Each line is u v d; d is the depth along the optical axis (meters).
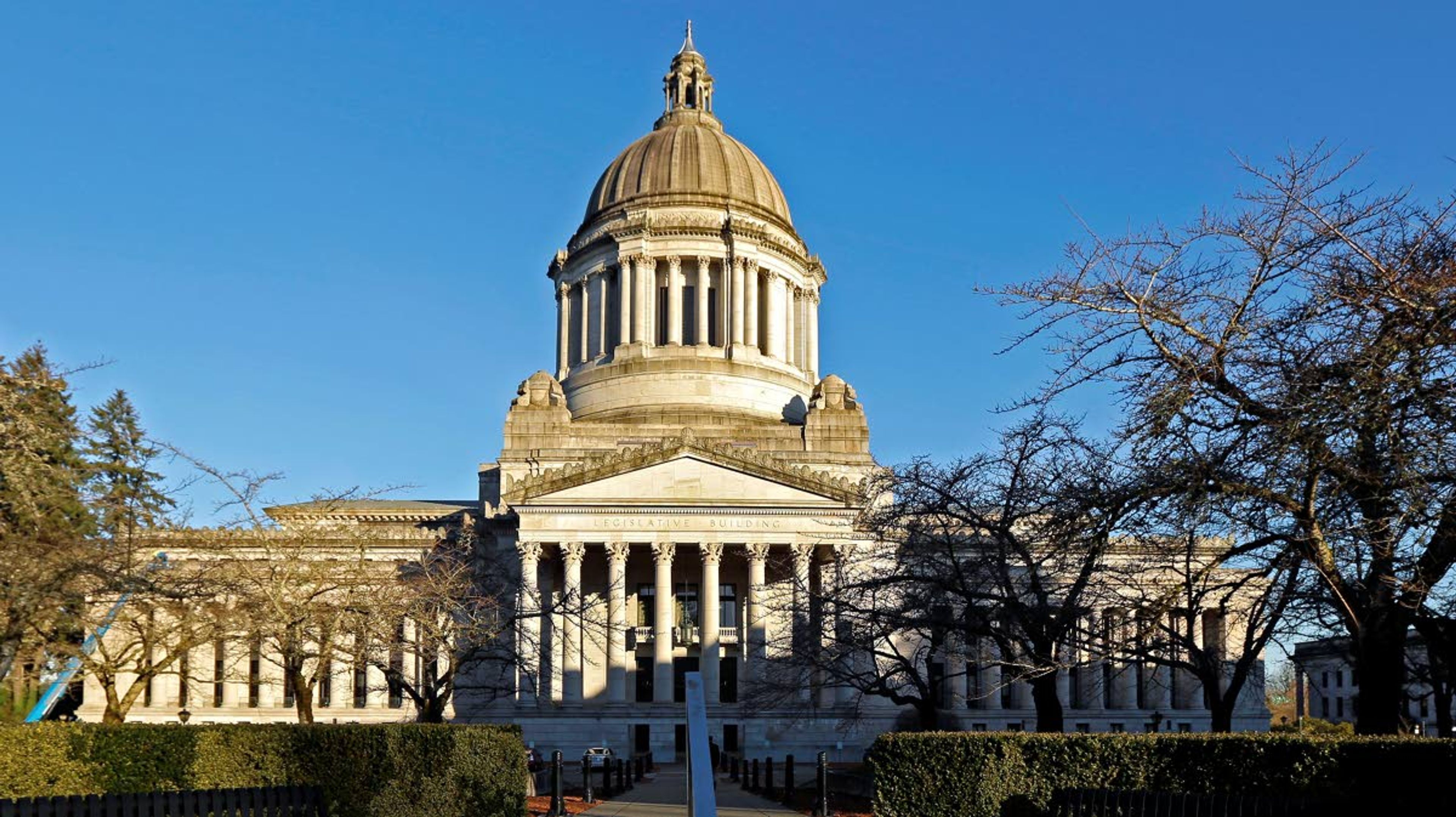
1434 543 25.36
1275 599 38.97
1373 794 22.58
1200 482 26.17
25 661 40.06
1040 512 36.34
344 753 30.36
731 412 97.81
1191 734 26.72
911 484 43.69
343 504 67.44
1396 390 23.56
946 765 28.09
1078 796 25.80
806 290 108.81
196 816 25.03
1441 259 24.30
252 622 47.12
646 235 101.69
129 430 66.75
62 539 38.47
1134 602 36.28
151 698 87.75
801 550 80.62
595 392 100.00
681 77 113.06
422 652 52.44
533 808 43.03
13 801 21.75
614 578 80.94
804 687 61.97
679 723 79.38
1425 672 46.59
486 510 88.12
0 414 40.88
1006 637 38.09
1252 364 25.64
